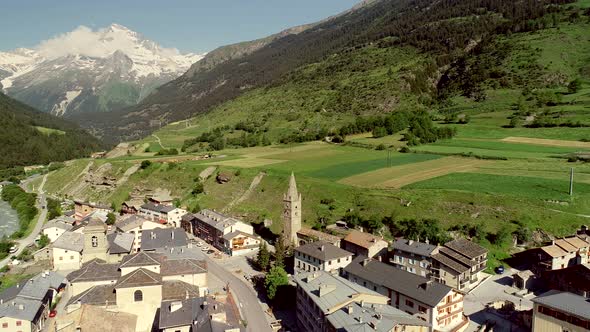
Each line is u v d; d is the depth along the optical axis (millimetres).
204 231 168875
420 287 92312
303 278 98938
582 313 75188
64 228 174375
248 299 112438
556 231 125625
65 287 118562
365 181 173875
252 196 193375
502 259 121750
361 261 110188
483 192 144625
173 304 85438
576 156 179000
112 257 129125
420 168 184875
